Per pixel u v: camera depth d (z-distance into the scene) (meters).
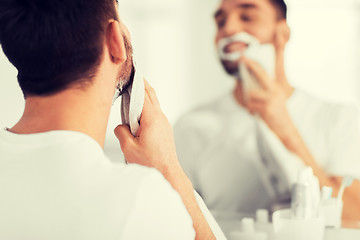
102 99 0.45
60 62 0.42
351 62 1.27
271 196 1.34
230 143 1.37
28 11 0.41
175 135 1.40
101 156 0.41
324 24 1.28
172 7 1.37
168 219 0.39
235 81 1.36
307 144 1.31
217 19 1.35
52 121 0.43
